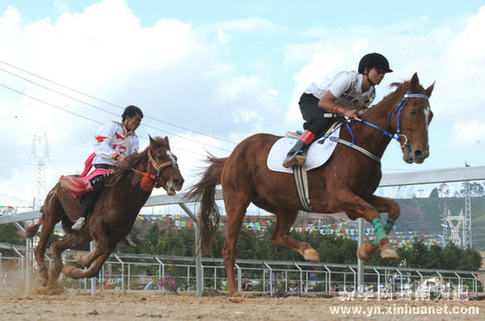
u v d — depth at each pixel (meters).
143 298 6.82
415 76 5.57
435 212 88.25
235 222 7.07
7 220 14.54
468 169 9.34
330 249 27.98
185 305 5.47
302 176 6.14
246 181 6.97
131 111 7.91
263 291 20.09
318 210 6.21
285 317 4.18
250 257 24.41
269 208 7.16
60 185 8.08
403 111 5.59
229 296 7.00
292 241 6.95
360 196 5.96
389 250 5.14
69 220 8.36
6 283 14.39
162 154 7.22
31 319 3.92
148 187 7.24
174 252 24.64
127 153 7.93
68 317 4.10
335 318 4.13
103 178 7.37
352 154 5.81
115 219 7.31
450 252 32.91
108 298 6.88
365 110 6.03
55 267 8.26
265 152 6.75
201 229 7.91
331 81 6.11
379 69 6.02
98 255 7.27
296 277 23.42
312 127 6.14
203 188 7.82
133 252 25.59
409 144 5.55
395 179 10.12
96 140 7.68
